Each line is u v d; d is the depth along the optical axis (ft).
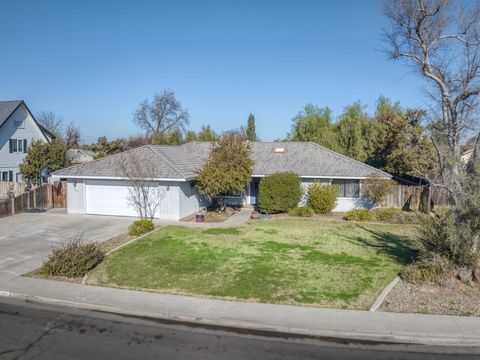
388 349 27.71
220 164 82.07
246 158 85.51
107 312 33.94
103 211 84.02
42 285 39.86
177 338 28.99
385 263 48.19
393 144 118.11
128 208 82.48
